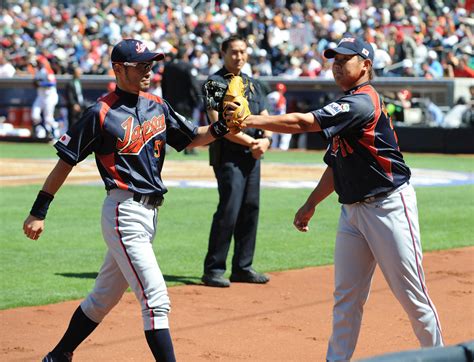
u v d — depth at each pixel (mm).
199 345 13102
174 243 22109
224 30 63406
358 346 13195
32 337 13516
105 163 10766
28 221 10836
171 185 34125
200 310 15344
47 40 67875
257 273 17859
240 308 15539
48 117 55750
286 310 15398
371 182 10680
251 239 17734
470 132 48562
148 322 10594
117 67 10766
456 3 65125
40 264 19328
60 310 15258
